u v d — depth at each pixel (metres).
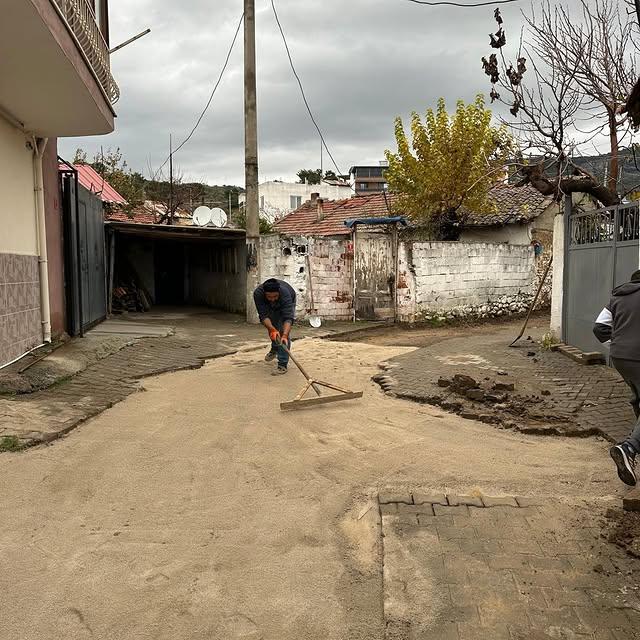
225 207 38.00
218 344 11.25
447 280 16.09
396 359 9.54
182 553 3.61
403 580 3.30
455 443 5.57
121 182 26.27
